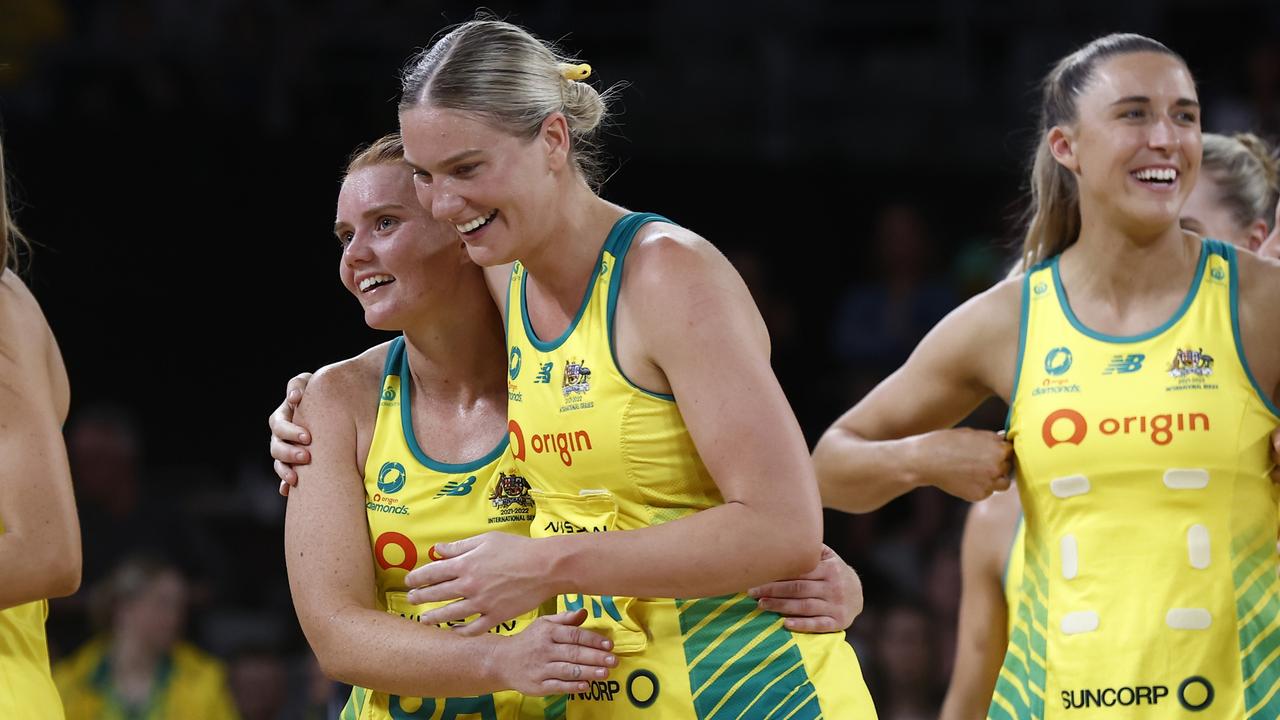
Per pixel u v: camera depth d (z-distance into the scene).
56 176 16.77
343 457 6.64
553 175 5.91
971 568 8.14
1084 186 6.89
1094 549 6.73
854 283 19.31
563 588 5.63
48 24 18.83
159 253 17.03
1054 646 6.80
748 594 6.14
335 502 6.54
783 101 20.41
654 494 5.98
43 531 6.23
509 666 5.89
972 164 20.02
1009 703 7.04
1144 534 6.65
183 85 18.64
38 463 6.28
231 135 17.28
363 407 6.73
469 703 6.57
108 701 13.56
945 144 20.27
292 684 14.19
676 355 5.75
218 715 13.86
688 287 5.80
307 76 19.09
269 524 15.81
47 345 6.62
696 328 5.74
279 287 17.30
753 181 19.25
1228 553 6.58
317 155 17.50
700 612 6.06
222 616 15.24
